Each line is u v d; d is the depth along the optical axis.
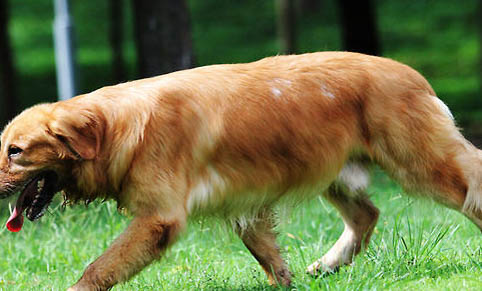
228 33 36.12
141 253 6.38
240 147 6.63
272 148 6.71
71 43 16.03
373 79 6.86
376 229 8.90
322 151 6.82
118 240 6.41
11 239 10.02
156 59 13.54
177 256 8.62
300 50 32.31
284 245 9.12
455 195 6.89
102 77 30.06
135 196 6.46
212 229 7.11
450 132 6.91
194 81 6.62
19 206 6.50
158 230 6.39
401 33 34.66
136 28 13.80
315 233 9.44
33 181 6.53
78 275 8.41
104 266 6.34
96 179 6.55
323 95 6.81
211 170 6.61
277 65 6.93
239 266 8.20
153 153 6.38
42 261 9.07
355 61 6.96
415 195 7.03
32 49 35.00
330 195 7.78
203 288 7.22
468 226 8.92
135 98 6.50
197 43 35.09
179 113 6.46
